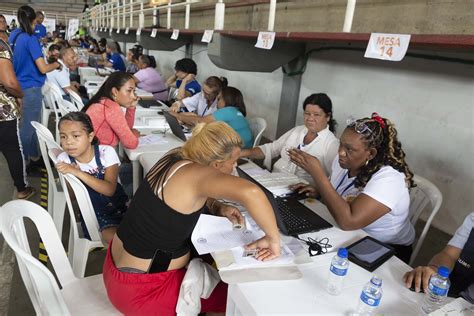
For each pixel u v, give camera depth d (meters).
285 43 2.70
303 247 1.24
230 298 1.02
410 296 1.03
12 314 1.64
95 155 1.78
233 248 1.17
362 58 2.29
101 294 1.30
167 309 1.19
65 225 2.37
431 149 1.90
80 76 6.18
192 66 3.82
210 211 1.47
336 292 1.01
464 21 1.60
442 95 1.81
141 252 1.15
